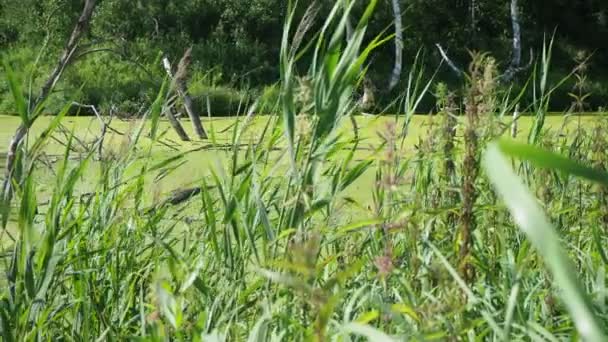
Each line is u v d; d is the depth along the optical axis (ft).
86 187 13.39
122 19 64.95
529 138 12.39
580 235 11.32
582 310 3.19
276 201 10.07
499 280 9.52
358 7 67.67
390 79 63.82
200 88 55.72
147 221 11.78
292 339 7.79
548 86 67.10
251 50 65.57
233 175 9.67
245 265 9.96
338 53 8.40
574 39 77.25
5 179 10.28
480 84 8.29
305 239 8.11
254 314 9.11
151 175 17.58
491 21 77.05
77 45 11.52
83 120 43.29
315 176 8.41
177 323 7.02
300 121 8.29
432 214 8.91
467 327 6.79
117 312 10.52
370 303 8.56
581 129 13.47
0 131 44.21
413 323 7.59
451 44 71.56
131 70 54.44
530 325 7.21
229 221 8.97
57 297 10.76
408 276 8.61
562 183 12.12
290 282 5.56
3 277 11.25
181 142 31.68
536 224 3.14
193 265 10.18
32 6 61.67
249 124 10.65
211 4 68.74
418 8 71.72
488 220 10.39
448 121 10.19
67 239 10.52
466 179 7.91
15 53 57.41
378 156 8.74
